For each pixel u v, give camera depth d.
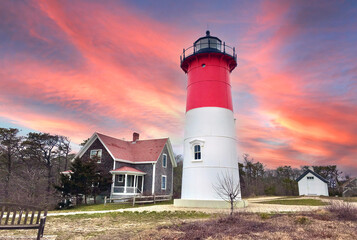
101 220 10.38
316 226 7.82
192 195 15.62
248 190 38.44
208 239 6.30
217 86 17.03
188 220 9.84
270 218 9.39
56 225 9.16
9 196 22.52
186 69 19.67
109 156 23.97
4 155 28.89
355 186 36.50
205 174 15.53
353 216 9.24
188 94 18.03
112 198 21.30
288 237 6.46
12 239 6.51
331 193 38.94
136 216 11.44
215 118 16.36
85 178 19.66
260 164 49.09
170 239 6.37
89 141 25.25
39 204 20.27
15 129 29.47
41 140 31.73
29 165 30.38
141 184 24.70
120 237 6.99
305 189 36.22
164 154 27.48
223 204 14.39
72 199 21.11
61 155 34.06
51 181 28.33
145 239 6.47
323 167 47.12
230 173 15.63
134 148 27.83
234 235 6.66
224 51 17.86
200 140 16.16
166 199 24.22
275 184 45.72
